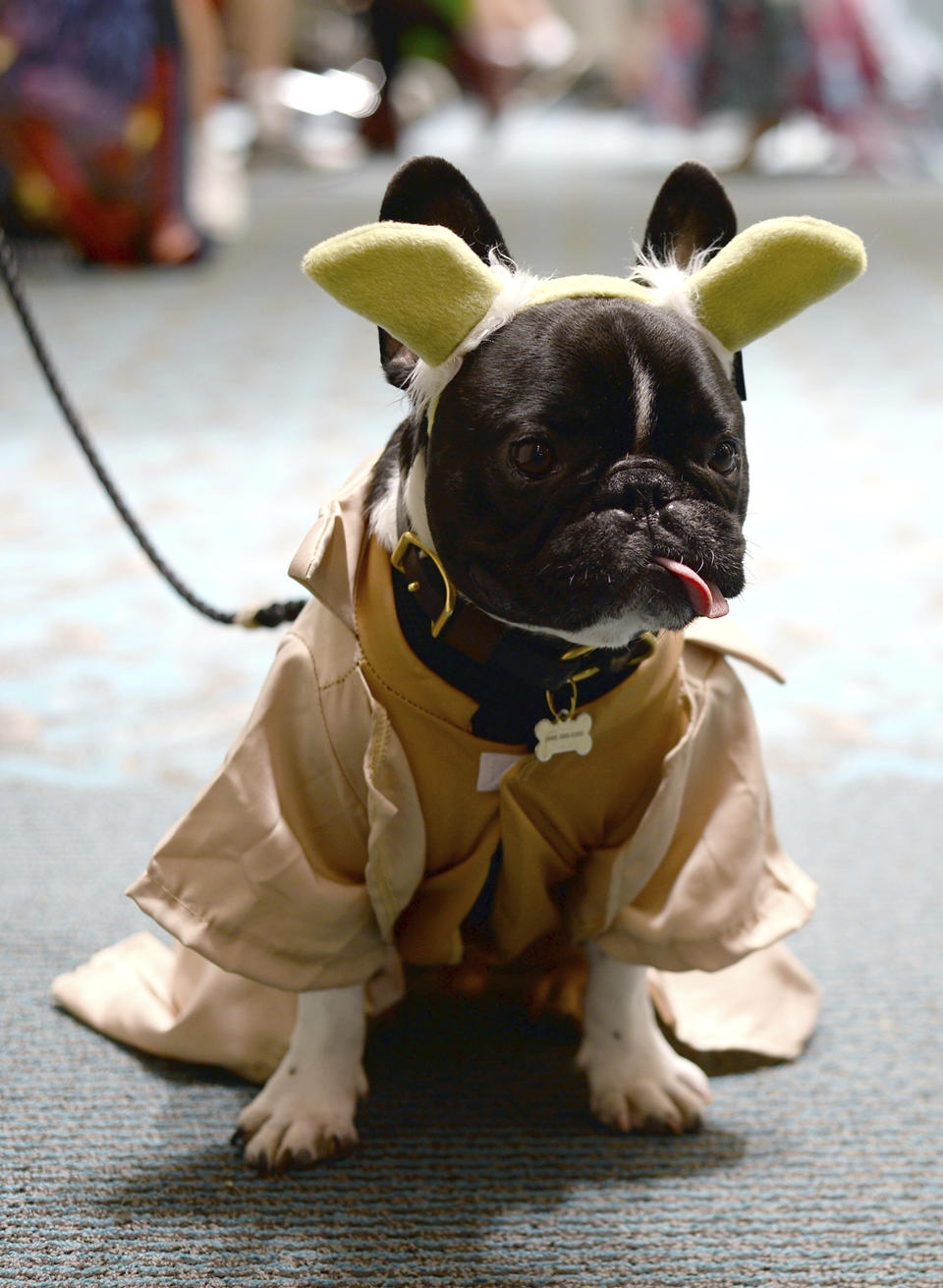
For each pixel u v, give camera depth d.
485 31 7.43
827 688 1.55
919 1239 0.94
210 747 1.42
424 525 0.92
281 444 2.37
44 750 1.42
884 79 5.72
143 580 1.79
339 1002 1.01
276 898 0.96
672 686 0.97
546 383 0.86
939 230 4.43
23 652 1.59
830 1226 0.95
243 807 0.96
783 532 1.99
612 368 0.86
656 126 7.48
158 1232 0.94
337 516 0.95
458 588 0.91
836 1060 1.08
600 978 1.03
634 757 0.96
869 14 5.63
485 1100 1.05
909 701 1.52
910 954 1.17
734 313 0.91
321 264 0.87
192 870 0.97
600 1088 1.03
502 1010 1.13
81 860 1.26
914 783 1.39
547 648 0.92
